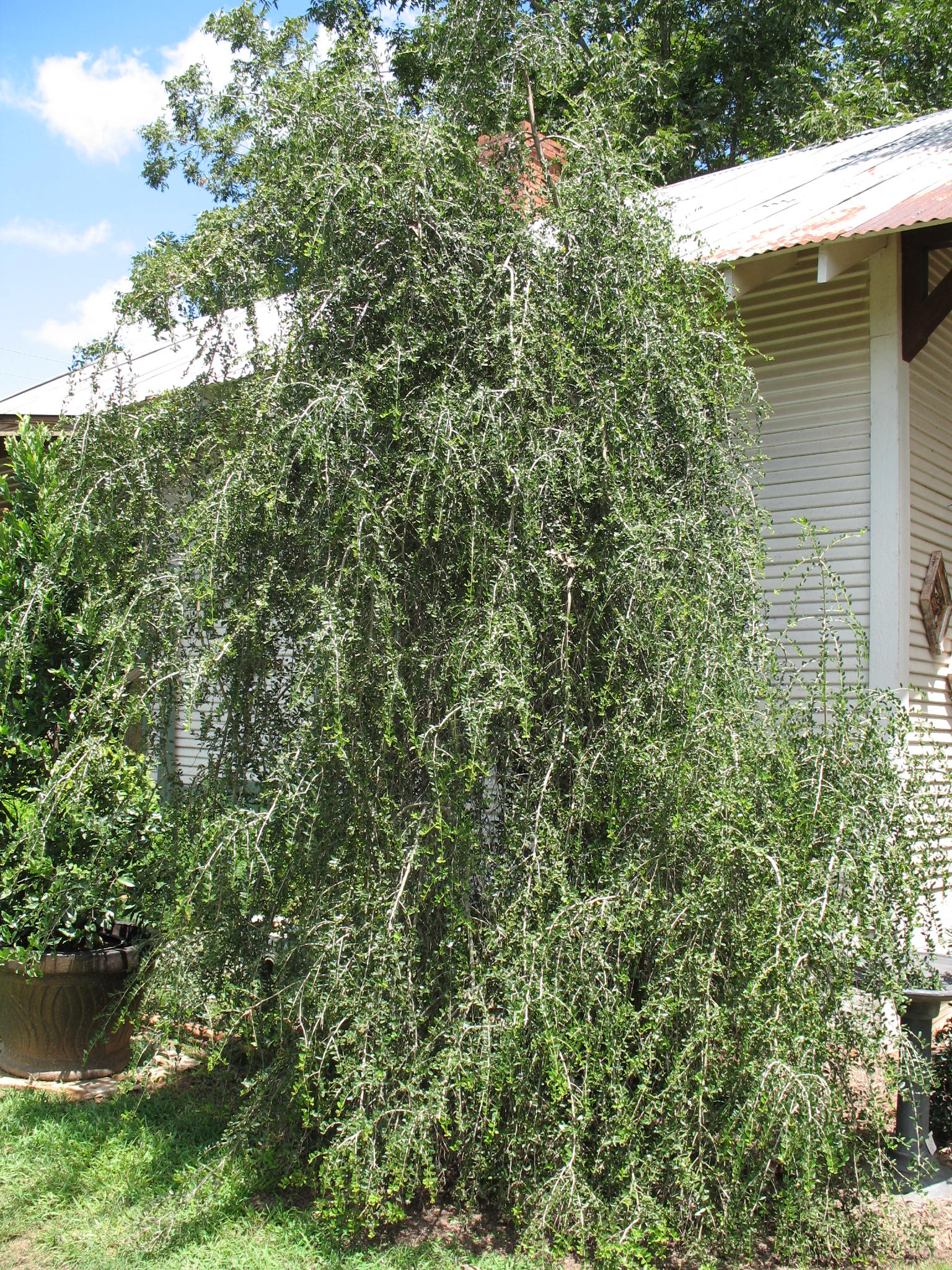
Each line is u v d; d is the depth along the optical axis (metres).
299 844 3.49
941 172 6.50
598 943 3.28
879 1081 3.91
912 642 5.97
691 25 16.27
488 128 4.46
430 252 3.71
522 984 3.22
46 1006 4.64
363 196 3.63
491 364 3.65
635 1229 3.08
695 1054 3.16
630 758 3.43
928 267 6.02
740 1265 3.17
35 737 4.89
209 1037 4.13
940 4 15.50
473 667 3.26
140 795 4.07
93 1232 3.31
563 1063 3.14
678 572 3.75
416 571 3.61
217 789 3.81
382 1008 3.27
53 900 4.16
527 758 3.60
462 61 4.54
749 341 6.27
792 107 15.44
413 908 3.38
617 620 3.58
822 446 5.97
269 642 3.74
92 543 4.00
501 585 3.38
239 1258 3.13
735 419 4.76
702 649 3.59
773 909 3.14
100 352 4.14
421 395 3.67
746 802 3.28
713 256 4.89
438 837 3.36
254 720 3.92
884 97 14.66
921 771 3.76
